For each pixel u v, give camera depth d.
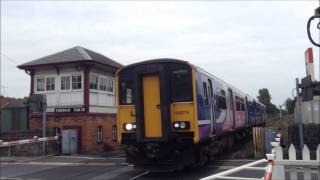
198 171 13.39
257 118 34.00
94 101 22.17
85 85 21.47
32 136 21.05
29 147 19.95
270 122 52.12
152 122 12.46
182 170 13.75
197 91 12.49
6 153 19.66
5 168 15.73
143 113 12.55
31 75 22.72
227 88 18.58
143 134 12.47
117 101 13.20
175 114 12.41
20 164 16.91
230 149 20.19
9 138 21.16
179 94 12.44
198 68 13.26
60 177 13.19
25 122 23.08
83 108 21.31
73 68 21.80
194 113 12.23
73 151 20.20
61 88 22.05
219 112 15.84
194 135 12.15
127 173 13.56
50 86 22.34
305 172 6.46
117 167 15.15
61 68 22.06
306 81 6.09
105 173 13.75
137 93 12.55
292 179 6.53
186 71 12.43
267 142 16.89
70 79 21.86
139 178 12.45
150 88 12.56
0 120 23.61
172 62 12.56
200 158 13.58
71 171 14.50
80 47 23.69
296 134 12.18
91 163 16.64
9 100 42.12
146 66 12.57
